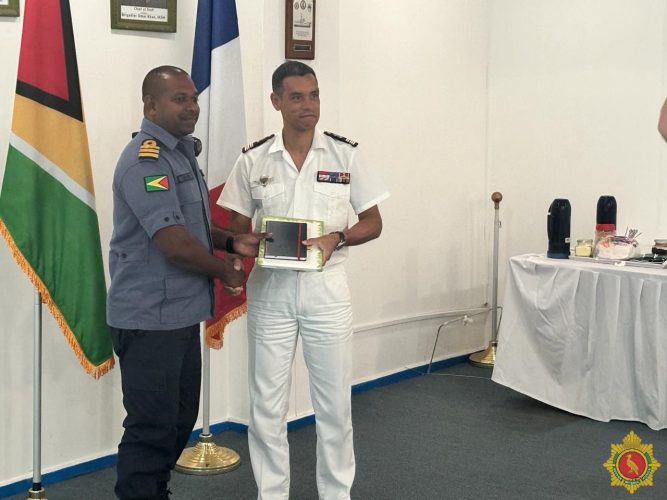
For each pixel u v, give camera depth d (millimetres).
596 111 5027
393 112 4887
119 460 2693
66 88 2883
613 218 4469
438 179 5227
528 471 3535
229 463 3541
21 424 3293
